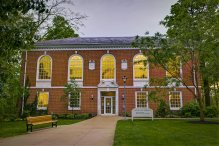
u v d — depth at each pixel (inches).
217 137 478.9
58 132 572.4
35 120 627.8
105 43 1331.2
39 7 337.7
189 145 392.8
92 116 1216.8
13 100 1102.4
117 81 1300.4
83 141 436.5
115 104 1290.6
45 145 397.4
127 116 1227.9
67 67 1334.9
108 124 779.4
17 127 720.3
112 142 424.5
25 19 569.0
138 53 1316.4
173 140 441.1
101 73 1318.9
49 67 1347.2
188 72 1237.1
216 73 762.8
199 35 760.3
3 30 387.2
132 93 1285.7
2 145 398.6
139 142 417.1
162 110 1199.6
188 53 831.7
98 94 1294.3
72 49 1349.7
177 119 1008.2
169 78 908.6
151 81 927.0
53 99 1309.1
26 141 438.9
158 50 841.5
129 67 1309.1
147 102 1269.7
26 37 494.3
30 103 1273.4
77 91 1243.8
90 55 1338.6
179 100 1264.8
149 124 763.4
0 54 432.1
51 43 1358.3
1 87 690.8
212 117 1131.3
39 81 1328.7
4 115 1080.8
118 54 1326.3
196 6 815.7
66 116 1172.5
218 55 736.3
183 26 788.6
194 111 1173.7
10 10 331.9
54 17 807.7
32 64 1346.0
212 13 776.9
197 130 594.6
